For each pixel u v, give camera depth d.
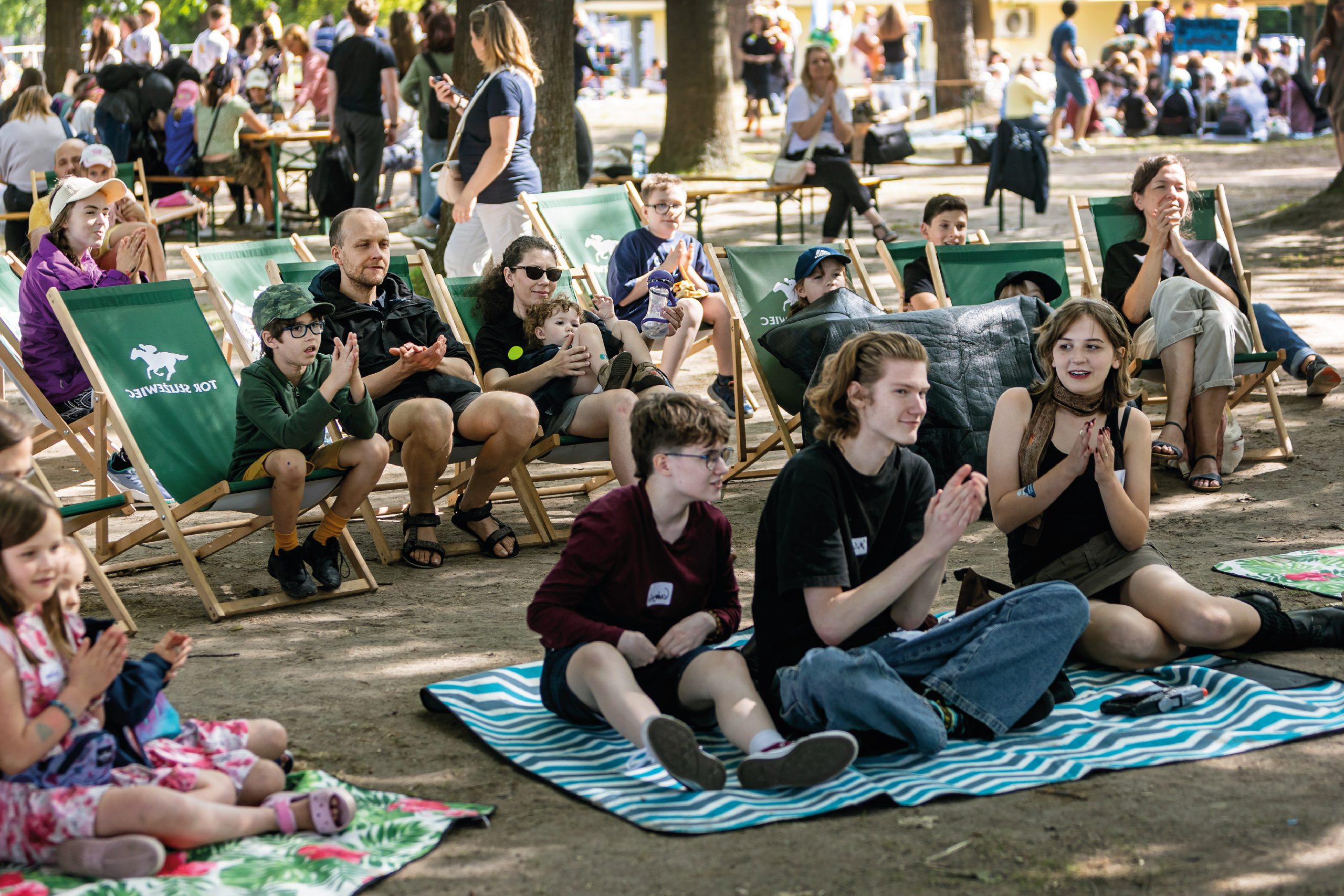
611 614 3.82
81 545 4.90
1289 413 7.82
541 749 3.86
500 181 8.02
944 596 5.14
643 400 3.77
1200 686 4.15
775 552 3.85
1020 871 3.12
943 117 24.61
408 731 4.04
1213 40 23.20
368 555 5.92
